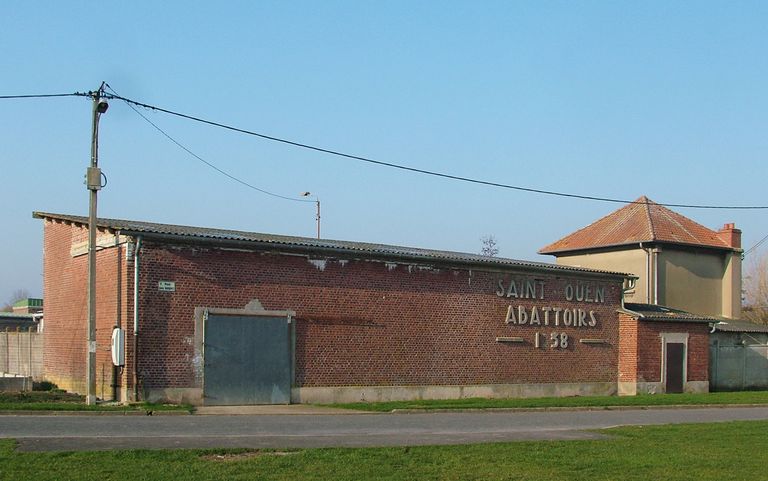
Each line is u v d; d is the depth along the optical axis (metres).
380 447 15.78
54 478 11.73
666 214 46.81
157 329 23.91
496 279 31.62
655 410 28.42
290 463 13.58
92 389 22.95
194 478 12.09
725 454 16.61
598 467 14.57
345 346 27.50
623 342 35.38
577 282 34.28
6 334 34.28
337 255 27.52
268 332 25.88
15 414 20.72
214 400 24.67
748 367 41.16
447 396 29.83
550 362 33.03
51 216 29.44
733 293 45.97
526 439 18.27
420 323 29.36
